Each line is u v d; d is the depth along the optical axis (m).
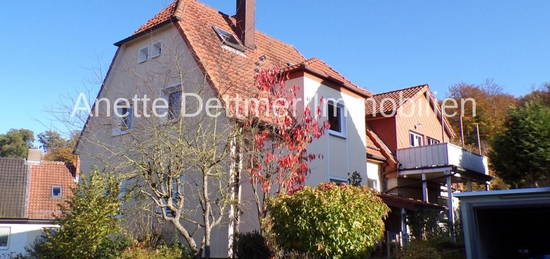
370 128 22.03
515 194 11.42
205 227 11.65
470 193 12.00
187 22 15.95
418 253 12.28
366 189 10.34
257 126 12.72
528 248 14.23
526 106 17.92
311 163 15.11
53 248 10.86
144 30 16.39
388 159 20.08
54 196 28.92
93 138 15.15
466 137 38.12
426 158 19.50
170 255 11.48
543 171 16.53
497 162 17.70
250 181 12.54
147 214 13.25
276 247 10.90
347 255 9.17
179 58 14.23
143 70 16.41
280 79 14.82
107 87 17.45
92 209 11.03
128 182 13.86
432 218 16.25
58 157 30.36
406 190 20.98
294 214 9.72
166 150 11.73
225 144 12.24
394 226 15.11
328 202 9.45
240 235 12.34
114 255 11.33
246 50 17.27
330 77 16.23
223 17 18.47
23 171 29.77
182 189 13.77
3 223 26.39
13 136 59.03
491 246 12.84
